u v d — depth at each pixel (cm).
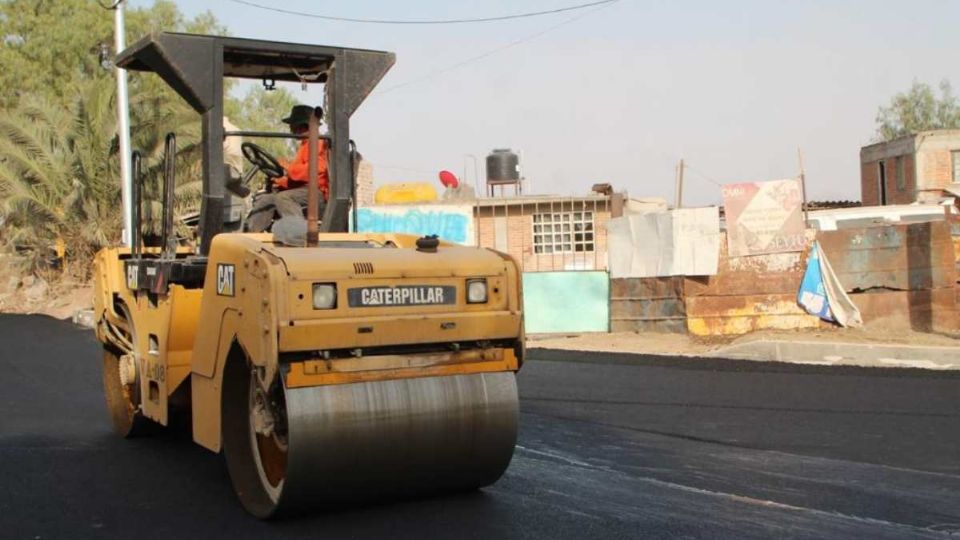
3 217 2519
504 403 551
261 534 514
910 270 1395
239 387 553
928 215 2189
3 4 3847
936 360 1183
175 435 794
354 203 660
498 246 2256
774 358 1270
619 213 2003
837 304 1415
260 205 670
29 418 887
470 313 538
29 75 3719
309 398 498
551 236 2234
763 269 1446
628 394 998
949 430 795
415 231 2203
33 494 605
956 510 564
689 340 1448
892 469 669
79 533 521
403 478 539
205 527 529
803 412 883
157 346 664
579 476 647
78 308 2250
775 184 1442
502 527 523
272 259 496
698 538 506
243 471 557
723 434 794
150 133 2062
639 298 1545
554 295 1602
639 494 598
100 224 2331
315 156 576
